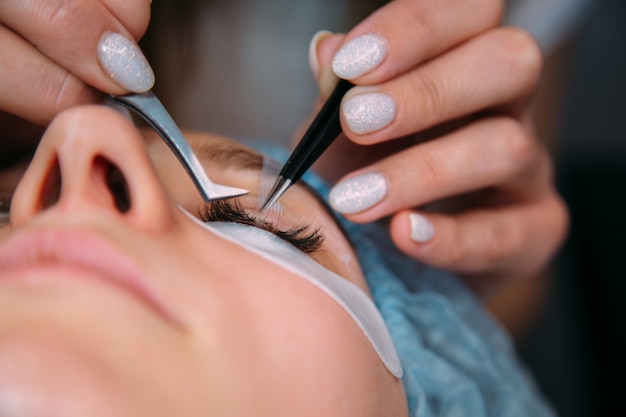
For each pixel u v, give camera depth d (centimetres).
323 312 20
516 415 29
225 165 23
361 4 38
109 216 18
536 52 27
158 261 18
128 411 16
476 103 26
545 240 33
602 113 58
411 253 27
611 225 54
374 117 23
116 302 16
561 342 51
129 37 21
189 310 18
